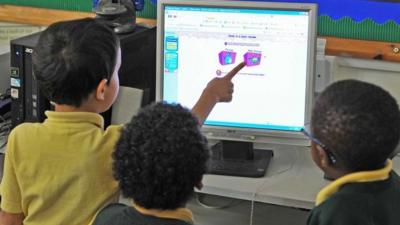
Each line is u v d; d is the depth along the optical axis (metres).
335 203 1.18
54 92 1.41
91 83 1.40
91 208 1.40
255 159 1.98
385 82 2.18
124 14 2.19
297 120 1.92
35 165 1.41
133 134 1.13
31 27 2.65
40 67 1.39
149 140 1.11
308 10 1.85
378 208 1.17
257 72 1.91
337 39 2.21
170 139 1.10
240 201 2.08
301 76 1.90
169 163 1.09
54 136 1.41
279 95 1.92
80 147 1.39
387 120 1.17
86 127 1.41
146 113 1.15
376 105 1.17
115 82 1.47
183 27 1.93
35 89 2.03
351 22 2.19
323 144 1.21
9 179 1.45
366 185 1.18
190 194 1.15
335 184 1.21
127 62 2.10
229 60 1.93
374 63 2.17
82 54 1.38
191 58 1.95
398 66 2.14
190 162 1.11
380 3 2.13
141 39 2.18
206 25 1.92
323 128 1.20
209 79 1.95
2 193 1.47
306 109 1.91
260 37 1.89
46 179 1.40
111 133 1.43
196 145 1.12
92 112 1.44
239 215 2.00
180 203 1.14
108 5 2.20
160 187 1.10
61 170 1.40
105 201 1.41
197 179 1.13
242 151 1.97
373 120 1.16
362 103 1.17
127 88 1.96
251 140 1.95
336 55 2.21
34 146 1.41
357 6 2.16
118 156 1.14
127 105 1.95
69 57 1.37
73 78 1.38
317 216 1.20
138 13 2.45
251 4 1.88
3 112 2.36
